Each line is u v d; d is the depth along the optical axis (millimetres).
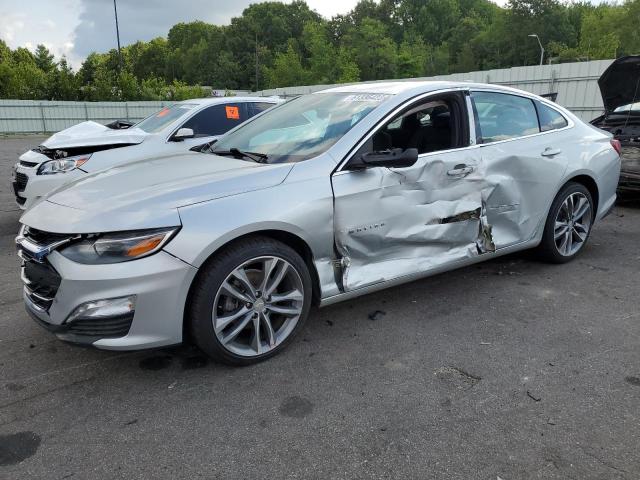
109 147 6312
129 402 2746
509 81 19219
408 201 3465
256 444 2406
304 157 3285
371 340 3389
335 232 3203
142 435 2480
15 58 72938
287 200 3012
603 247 5336
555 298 4031
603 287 4250
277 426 2535
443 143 3775
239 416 2617
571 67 17281
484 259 4043
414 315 3754
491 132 3994
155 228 2676
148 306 2672
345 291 3314
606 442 2389
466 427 2502
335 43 111125
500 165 3947
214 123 6914
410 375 2971
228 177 3025
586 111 17172
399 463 2271
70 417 2623
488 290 4199
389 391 2814
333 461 2289
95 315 2623
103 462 2299
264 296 3031
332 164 3229
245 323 2988
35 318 2895
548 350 3232
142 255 2645
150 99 36906
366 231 3314
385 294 4141
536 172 4184
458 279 4445
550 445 2373
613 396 2738
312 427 2523
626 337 3391
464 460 2283
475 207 3816
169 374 3016
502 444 2381
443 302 3975
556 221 4555
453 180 3674
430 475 2197
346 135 3361
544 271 4617
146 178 3186
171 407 2697
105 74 35781
